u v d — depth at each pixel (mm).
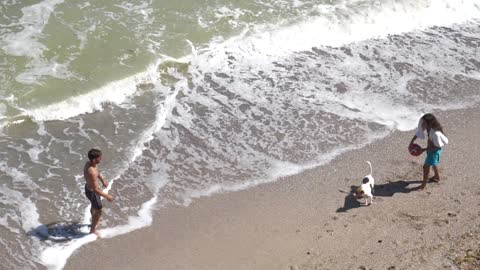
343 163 12922
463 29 18266
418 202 11820
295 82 15570
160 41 16422
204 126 13969
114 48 16031
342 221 11383
